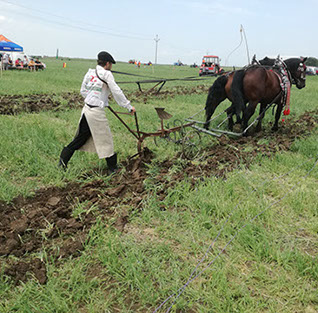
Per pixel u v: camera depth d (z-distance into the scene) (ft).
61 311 8.73
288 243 12.10
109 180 16.97
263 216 13.74
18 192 14.89
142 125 28.19
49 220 12.67
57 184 15.99
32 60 108.99
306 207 14.87
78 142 17.25
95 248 11.30
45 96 44.50
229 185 16.02
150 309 9.01
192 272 10.14
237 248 11.53
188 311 9.00
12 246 10.93
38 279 9.68
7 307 8.57
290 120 35.29
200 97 52.06
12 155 18.44
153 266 10.37
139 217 13.41
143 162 19.36
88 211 13.21
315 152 22.54
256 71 24.62
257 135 27.27
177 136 24.85
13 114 31.78
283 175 18.40
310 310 9.11
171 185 16.02
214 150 22.74
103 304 9.01
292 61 28.48
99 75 16.02
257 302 9.14
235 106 24.82
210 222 12.98
